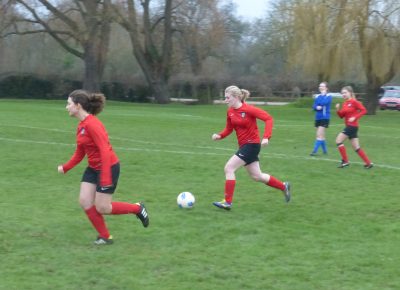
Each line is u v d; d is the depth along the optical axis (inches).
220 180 551.5
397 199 473.7
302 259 310.8
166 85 2524.6
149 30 2461.9
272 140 944.9
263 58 3029.0
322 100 752.3
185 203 425.1
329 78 1722.4
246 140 423.8
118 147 790.5
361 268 296.7
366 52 1683.1
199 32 2554.1
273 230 370.9
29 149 745.0
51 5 2233.0
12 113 1391.5
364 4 1631.4
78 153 332.5
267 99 2780.5
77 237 345.7
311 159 713.6
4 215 393.1
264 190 504.4
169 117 1444.4
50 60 2704.2
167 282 272.2
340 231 370.3
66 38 2410.2
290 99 2755.9
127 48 2711.6
